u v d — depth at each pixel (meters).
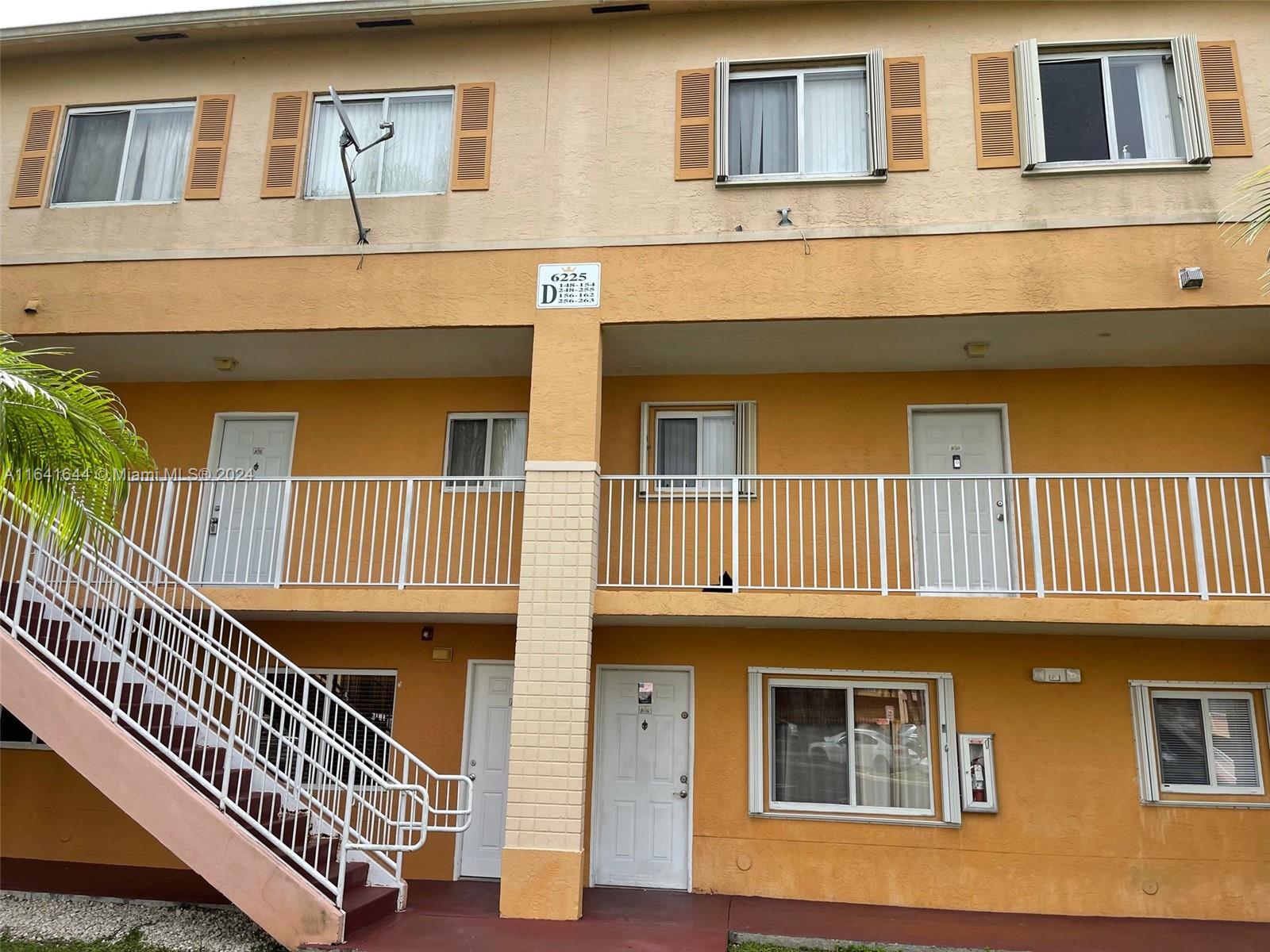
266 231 9.18
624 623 8.89
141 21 9.51
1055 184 8.38
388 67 9.52
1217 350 8.95
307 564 10.00
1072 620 7.64
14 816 9.57
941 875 8.45
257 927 7.29
